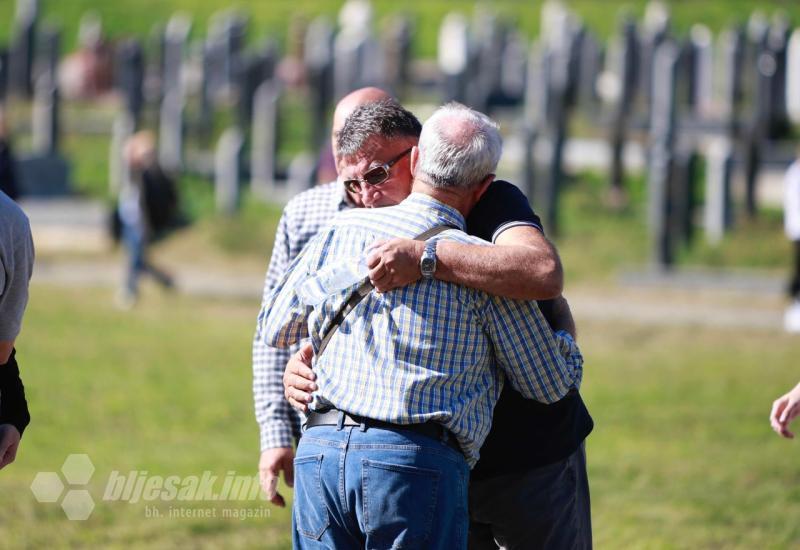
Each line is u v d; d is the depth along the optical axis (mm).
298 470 13422
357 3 133500
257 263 65438
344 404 12922
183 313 52562
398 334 12852
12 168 55500
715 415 33125
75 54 122875
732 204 68062
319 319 13352
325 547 13219
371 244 13281
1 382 14070
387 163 14578
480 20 121875
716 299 55125
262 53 94000
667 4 132375
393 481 12633
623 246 65812
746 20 128000
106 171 85438
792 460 28047
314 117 82938
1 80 103812
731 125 83000
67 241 70438
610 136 80000
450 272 12836
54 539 21547
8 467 27047
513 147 81188
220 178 74875
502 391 14180
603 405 34531
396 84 97750
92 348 43469
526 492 14234
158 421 32219
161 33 107562
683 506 24047
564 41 101062
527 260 12914
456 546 12898
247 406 34469
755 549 21266
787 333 47656
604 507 24094
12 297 13414
